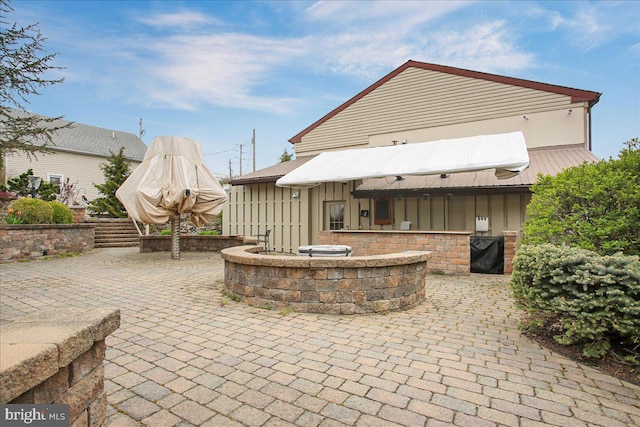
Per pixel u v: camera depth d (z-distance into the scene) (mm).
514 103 14086
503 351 4293
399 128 16469
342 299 5789
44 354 1690
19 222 12602
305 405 3031
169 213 11820
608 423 2816
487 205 12719
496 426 2752
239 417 2836
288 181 13922
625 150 6234
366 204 15156
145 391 3236
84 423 2109
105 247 16734
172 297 6898
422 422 2789
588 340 4160
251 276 6277
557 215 6598
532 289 4418
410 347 4402
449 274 10172
